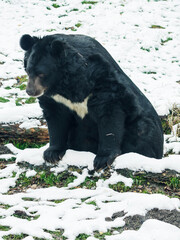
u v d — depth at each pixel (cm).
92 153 1148
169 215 891
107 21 2416
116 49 2105
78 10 2584
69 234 850
